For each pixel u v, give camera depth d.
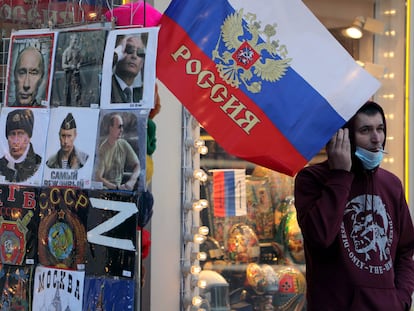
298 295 4.61
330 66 2.65
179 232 4.08
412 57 5.05
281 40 2.62
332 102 2.64
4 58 3.14
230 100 2.58
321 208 2.79
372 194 2.94
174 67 2.55
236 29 2.58
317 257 2.91
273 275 4.57
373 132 2.90
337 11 4.96
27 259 2.64
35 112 2.67
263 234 4.60
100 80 2.52
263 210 4.60
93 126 2.52
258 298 4.52
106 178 2.48
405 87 5.05
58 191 2.57
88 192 2.50
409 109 5.03
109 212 2.46
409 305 2.96
